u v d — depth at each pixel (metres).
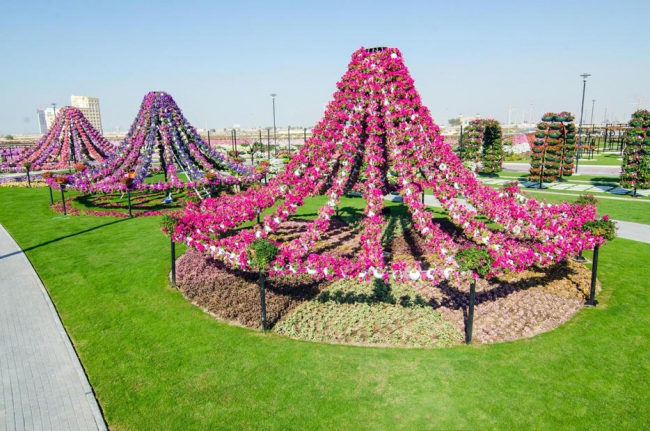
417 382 6.78
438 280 8.21
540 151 27.45
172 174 23.64
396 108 10.23
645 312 9.19
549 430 5.75
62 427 5.96
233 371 7.18
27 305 9.88
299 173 11.23
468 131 34.44
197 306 9.83
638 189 25.58
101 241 15.02
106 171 24.00
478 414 6.06
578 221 10.43
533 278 11.31
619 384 6.71
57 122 39.44
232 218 11.30
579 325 8.69
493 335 8.32
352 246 14.07
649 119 22.73
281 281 10.99
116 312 9.50
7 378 7.10
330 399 6.42
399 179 10.11
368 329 8.55
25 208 21.08
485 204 10.91
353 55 11.11
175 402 6.45
